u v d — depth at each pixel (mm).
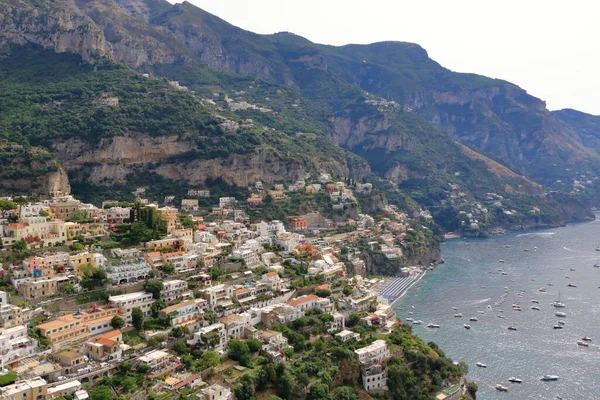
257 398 191625
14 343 175875
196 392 178625
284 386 198125
